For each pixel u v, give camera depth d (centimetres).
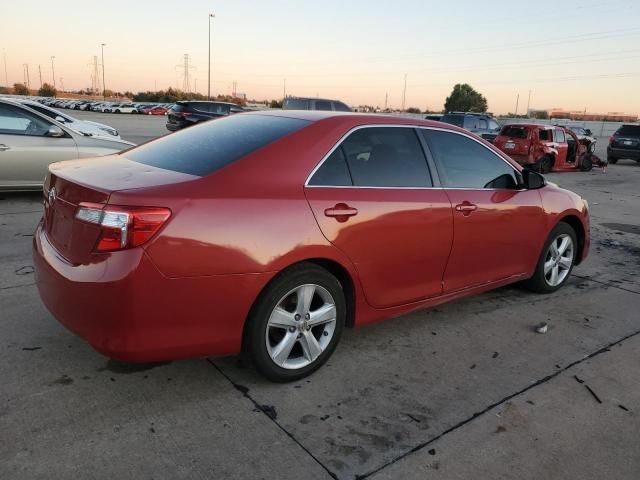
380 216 336
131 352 264
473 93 8981
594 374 355
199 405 293
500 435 282
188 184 274
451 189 390
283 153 309
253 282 285
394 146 363
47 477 232
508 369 356
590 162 1778
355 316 345
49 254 293
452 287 402
